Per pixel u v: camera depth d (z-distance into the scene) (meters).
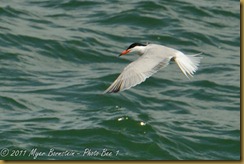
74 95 17.50
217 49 20.97
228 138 16.09
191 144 15.73
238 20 22.77
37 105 16.88
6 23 20.80
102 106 17.03
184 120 16.84
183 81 18.92
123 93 17.66
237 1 23.97
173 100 17.83
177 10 22.70
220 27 22.17
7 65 18.75
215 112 17.52
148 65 10.09
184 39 21.06
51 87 17.86
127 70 9.95
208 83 18.92
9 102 16.88
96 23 21.55
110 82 18.23
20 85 17.89
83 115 16.53
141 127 15.98
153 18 21.84
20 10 21.84
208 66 19.88
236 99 18.27
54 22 21.41
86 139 15.40
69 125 15.90
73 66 19.28
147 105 17.38
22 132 15.49
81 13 22.22
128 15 21.89
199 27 21.89
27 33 20.33
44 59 19.38
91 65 19.39
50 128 15.74
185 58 10.66
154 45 10.79
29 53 19.52
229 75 19.50
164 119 16.70
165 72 19.34
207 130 16.44
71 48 19.91
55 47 19.86
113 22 21.66
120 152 15.09
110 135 15.57
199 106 17.77
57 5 22.62
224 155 15.52
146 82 18.56
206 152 15.54
